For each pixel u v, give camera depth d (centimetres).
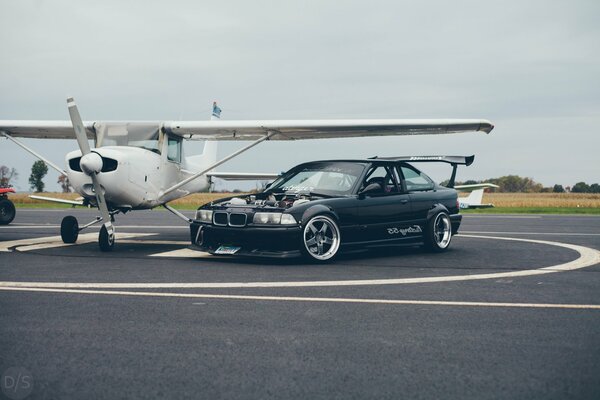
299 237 668
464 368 276
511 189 9344
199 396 240
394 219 767
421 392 245
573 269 619
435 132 1075
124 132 988
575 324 364
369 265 664
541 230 1234
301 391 246
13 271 601
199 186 1233
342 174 773
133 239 1012
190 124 1007
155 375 266
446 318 381
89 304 424
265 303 429
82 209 2580
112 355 297
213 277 562
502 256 750
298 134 1102
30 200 4156
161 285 511
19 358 291
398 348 310
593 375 265
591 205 3747
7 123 1097
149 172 930
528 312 399
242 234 690
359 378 262
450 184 899
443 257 746
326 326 358
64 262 680
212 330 348
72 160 865
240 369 275
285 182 805
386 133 1089
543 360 288
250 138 1150
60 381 258
